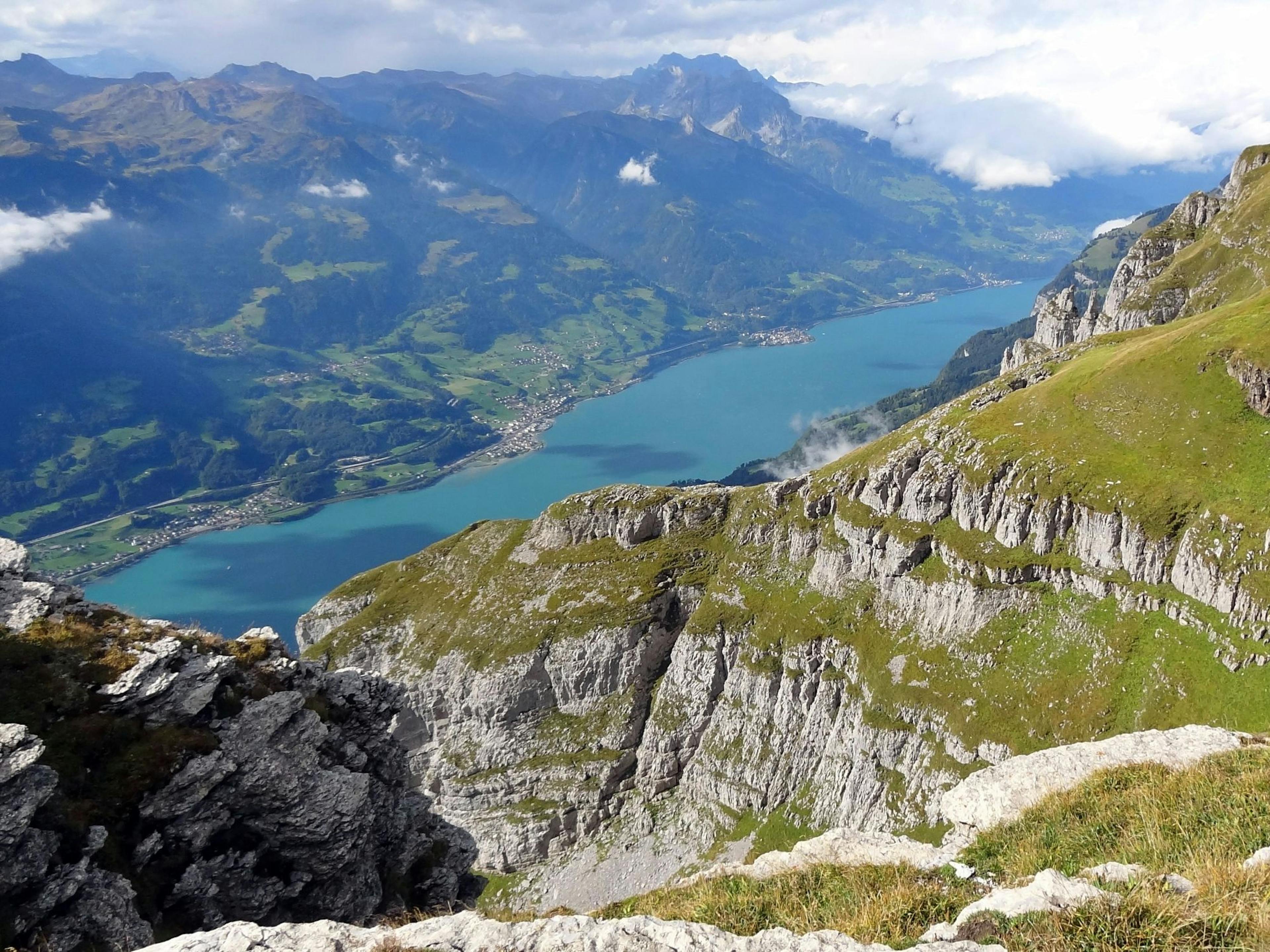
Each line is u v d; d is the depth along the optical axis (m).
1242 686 108.56
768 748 162.50
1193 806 25.70
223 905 36.47
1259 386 123.75
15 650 35.69
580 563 197.75
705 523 195.50
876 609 158.25
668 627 186.25
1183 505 121.44
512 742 183.25
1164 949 17.12
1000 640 136.12
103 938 30.08
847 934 22.33
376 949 22.52
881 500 161.50
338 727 46.66
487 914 31.77
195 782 35.72
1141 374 139.62
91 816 32.38
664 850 162.50
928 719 137.62
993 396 168.62
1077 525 132.88
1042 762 33.47
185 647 40.91
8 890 28.62
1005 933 19.27
